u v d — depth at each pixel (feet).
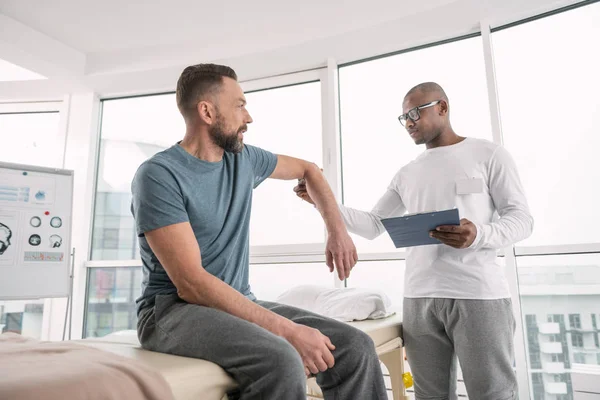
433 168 5.51
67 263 8.29
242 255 4.36
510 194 5.11
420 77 8.34
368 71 8.83
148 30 9.11
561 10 7.24
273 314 3.42
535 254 6.85
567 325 6.66
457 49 8.09
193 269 3.44
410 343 5.49
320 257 8.46
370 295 6.28
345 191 8.67
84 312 9.68
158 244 3.51
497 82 7.61
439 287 5.12
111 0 8.11
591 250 6.51
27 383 2.18
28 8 8.34
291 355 2.95
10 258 7.72
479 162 5.28
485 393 4.75
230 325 3.20
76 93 10.42
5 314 9.62
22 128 10.57
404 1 8.09
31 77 10.51
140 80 9.84
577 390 5.38
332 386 3.87
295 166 5.16
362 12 8.48
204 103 4.16
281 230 9.01
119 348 3.83
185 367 3.00
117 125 10.49
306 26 8.87
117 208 10.18
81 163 10.09
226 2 8.18
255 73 9.32
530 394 6.62
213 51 9.39
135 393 2.46
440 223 4.33
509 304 5.00
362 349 3.75
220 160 4.32
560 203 6.88
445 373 5.28
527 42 7.50
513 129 7.38
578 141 6.90
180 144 4.33
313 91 9.29
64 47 9.55
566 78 7.13
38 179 8.27
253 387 3.05
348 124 8.84
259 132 9.58
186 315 3.41
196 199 3.87
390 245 7.97
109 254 10.00
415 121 5.66
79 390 2.26
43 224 8.14
